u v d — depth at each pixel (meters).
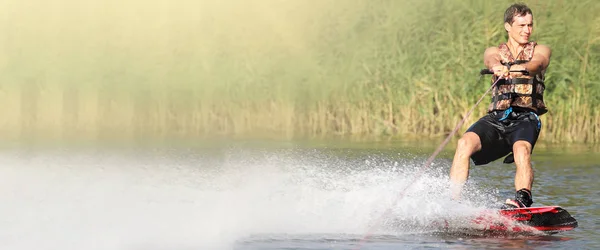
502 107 20.53
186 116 56.19
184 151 40.03
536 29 43.88
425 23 47.84
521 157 19.72
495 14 46.09
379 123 49.12
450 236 17.64
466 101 46.09
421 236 17.53
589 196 23.50
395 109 48.84
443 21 47.34
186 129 55.94
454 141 43.47
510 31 20.72
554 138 43.75
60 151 40.53
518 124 20.34
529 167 19.72
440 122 46.91
